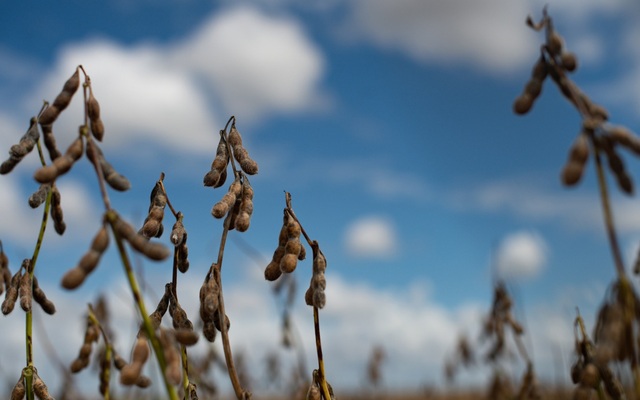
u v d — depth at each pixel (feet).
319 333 2.82
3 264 3.11
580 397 2.49
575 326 2.67
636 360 2.25
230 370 2.69
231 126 2.92
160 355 2.31
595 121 2.28
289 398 6.34
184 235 2.80
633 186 2.25
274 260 2.81
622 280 2.25
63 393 4.00
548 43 2.50
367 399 10.43
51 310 3.13
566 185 2.24
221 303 2.73
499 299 5.29
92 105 2.51
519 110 2.51
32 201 2.94
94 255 2.21
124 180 2.40
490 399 5.51
